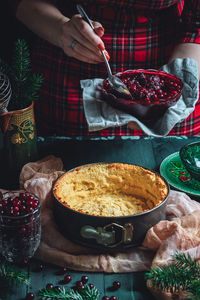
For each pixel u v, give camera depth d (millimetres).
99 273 968
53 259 984
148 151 1398
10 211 947
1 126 1181
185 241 968
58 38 1538
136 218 963
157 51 1688
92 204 1106
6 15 2523
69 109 1760
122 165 1152
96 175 1146
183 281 864
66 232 1016
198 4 1590
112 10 1585
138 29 1635
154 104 1252
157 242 977
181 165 1309
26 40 2594
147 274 875
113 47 1643
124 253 999
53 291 891
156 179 1094
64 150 1393
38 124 1890
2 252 980
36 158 1291
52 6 1634
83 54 1451
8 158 1228
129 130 1750
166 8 1654
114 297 894
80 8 1432
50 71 1758
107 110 1303
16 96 1232
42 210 1101
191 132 1801
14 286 933
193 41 1631
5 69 1242
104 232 962
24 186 1155
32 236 971
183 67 1466
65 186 1101
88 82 1428
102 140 1454
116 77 1315
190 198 1184
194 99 1376
